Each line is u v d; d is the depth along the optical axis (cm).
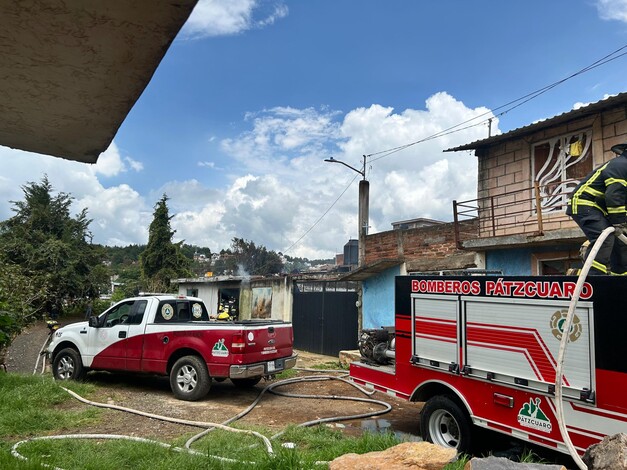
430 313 566
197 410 757
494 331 491
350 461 388
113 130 321
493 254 1126
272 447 527
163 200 3562
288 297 1736
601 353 401
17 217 2966
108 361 922
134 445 528
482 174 1217
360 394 896
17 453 494
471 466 316
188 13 200
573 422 417
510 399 471
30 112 292
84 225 3072
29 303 1343
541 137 1077
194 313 984
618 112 932
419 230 1341
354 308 1477
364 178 1670
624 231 429
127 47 225
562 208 1026
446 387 549
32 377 892
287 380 994
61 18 203
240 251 4266
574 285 424
